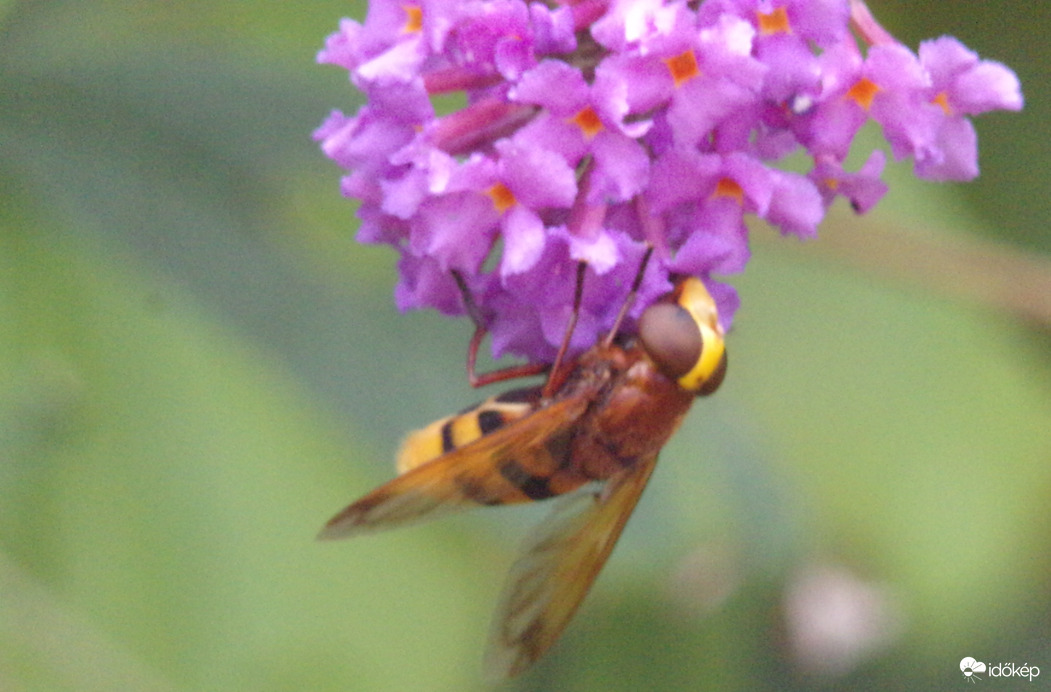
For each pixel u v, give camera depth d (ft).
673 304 2.10
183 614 2.22
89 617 2.21
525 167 2.08
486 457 2.10
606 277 2.09
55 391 2.21
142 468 2.22
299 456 2.23
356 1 2.24
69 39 2.21
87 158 2.21
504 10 2.08
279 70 2.23
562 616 2.13
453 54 2.09
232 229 2.22
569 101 2.08
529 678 2.24
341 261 2.23
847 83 2.09
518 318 2.10
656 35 2.08
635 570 2.23
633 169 2.08
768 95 2.08
